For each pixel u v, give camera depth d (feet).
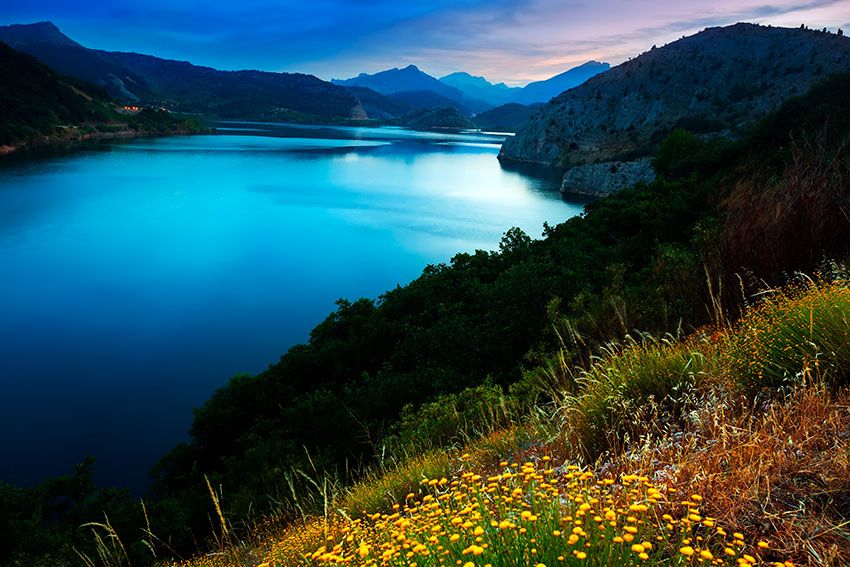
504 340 67.51
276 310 232.32
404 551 8.21
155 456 134.31
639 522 7.42
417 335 80.12
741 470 8.96
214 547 31.04
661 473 10.11
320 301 243.19
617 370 16.29
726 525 7.98
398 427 49.06
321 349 98.37
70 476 70.74
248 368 182.19
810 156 24.08
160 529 55.31
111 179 516.73
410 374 70.18
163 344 197.06
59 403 155.94
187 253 310.04
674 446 11.44
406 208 428.97
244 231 358.02
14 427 143.13
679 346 17.37
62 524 63.87
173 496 68.54
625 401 14.08
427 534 8.49
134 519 58.29
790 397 11.02
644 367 15.60
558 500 8.45
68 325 208.95
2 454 131.64
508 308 71.05
